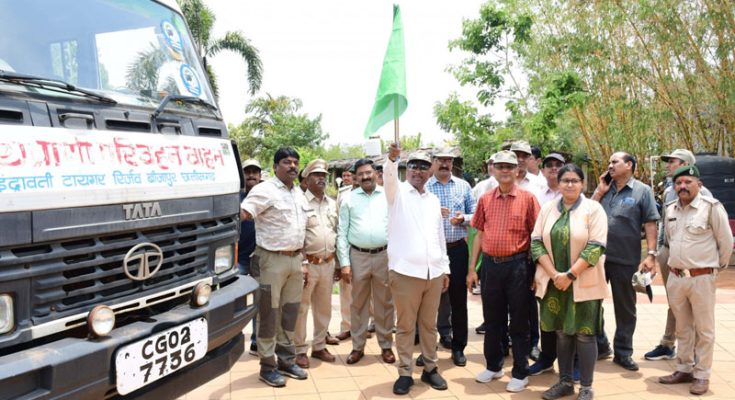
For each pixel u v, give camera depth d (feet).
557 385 13.69
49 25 9.05
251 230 16.96
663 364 16.16
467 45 41.04
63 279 7.90
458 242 16.56
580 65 39.73
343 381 14.92
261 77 60.95
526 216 14.39
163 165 9.62
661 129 40.81
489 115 44.04
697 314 13.84
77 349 7.79
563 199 13.65
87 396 7.89
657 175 41.93
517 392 14.14
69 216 7.93
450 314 18.17
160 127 10.00
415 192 14.14
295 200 14.56
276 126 101.96
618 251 15.70
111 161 8.70
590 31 39.45
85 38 9.62
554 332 15.19
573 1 40.11
